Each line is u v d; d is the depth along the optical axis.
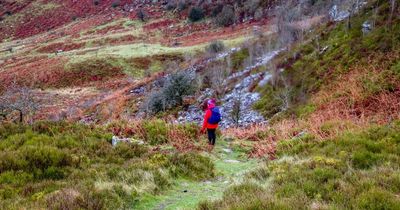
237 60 68.50
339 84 39.12
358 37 46.41
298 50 54.16
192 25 126.19
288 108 41.72
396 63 36.75
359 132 13.63
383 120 21.17
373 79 35.62
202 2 137.75
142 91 67.69
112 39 119.88
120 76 87.62
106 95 72.31
